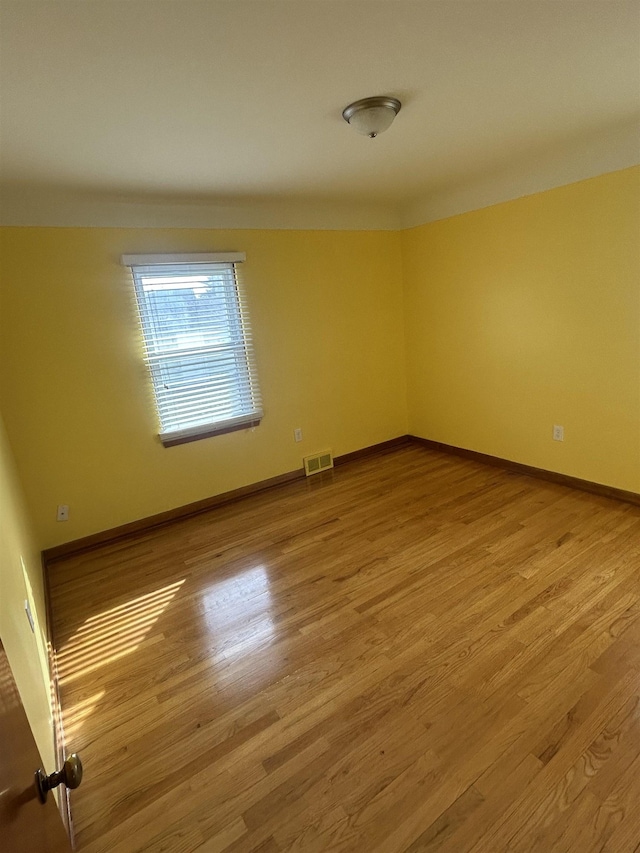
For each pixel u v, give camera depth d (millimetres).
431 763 1417
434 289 3877
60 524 2895
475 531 2734
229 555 2738
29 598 1775
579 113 2162
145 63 1387
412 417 4465
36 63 1336
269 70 1499
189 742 1558
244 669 1854
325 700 1677
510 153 2697
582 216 2764
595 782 1318
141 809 1361
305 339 3703
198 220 3068
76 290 2746
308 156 2400
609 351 2820
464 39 1435
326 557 2615
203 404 3303
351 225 3760
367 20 1282
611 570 2248
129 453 3072
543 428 3312
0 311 2564
